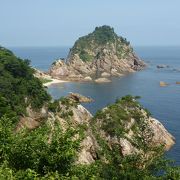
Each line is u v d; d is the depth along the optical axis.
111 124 92.00
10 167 25.17
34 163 25.34
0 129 27.17
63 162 25.23
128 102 103.00
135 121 96.81
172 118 134.12
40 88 125.50
